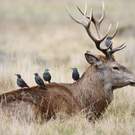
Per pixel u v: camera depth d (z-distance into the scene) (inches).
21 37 4399.6
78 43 3750.0
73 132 1189.1
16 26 5012.3
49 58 3201.3
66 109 1302.9
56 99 1299.2
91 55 1362.0
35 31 4749.0
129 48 3186.5
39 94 1290.6
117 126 1230.9
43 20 5226.4
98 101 1357.0
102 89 1363.2
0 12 5526.6
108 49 1380.4
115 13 5152.6
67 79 1657.2
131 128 1219.9
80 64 2618.1
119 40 3777.1
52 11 5580.7
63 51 3528.5
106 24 4559.5
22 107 1254.9
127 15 5103.3
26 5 5880.9
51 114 1280.8
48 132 1170.0
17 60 1962.4
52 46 3750.0
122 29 4291.3
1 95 1282.0
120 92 1530.5
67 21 5059.1
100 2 5595.5
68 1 5959.6
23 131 1152.8
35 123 1232.8
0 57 2642.7
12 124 1182.3
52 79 1628.9
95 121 1309.1
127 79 1365.7
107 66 1366.9
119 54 3004.4
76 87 1358.3
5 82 1547.7
